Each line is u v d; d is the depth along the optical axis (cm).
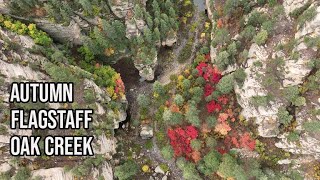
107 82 7188
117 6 6956
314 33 5794
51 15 6725
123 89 7500
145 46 7475
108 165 6969
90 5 6800
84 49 7450
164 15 7375
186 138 7019
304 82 6159
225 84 6650
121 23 7144
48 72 6269
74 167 6112
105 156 6744
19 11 6625
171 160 7444
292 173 6469
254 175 6375
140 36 7306
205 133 7000
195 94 7162
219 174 6725
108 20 7275
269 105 6328
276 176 6438
